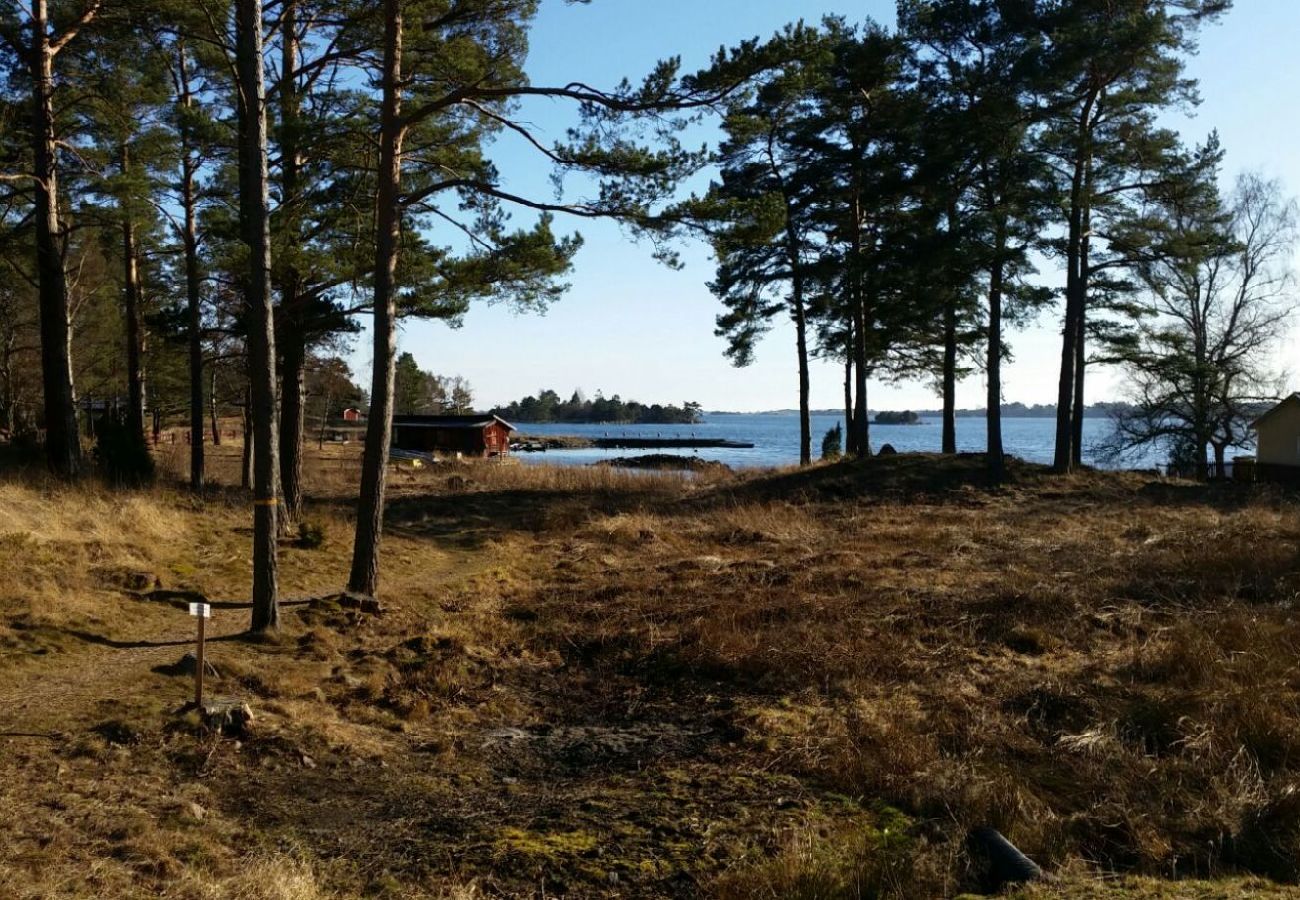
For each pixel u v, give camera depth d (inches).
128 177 668.7
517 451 3353.8
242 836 231.8
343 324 652.1
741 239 461.1
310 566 542.0
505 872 219.5
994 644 406.3
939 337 1392.7
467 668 390.3
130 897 190.4
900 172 1147.9
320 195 586.2
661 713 349.4
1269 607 435.5
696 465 1962.4
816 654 391.9
